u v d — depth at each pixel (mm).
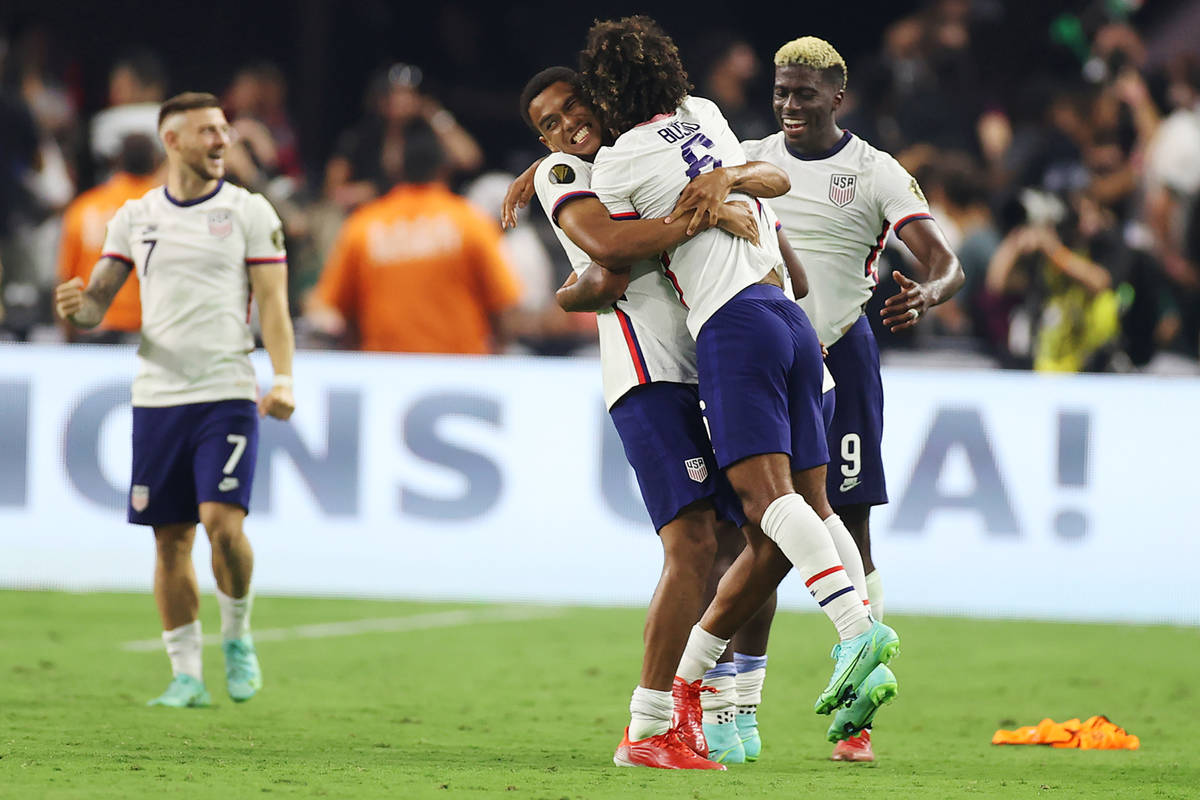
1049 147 41406
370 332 36031
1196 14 51156
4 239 40969
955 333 37250
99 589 34344
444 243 35562
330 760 15742
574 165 16000
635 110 15906
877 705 15109
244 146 40625
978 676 25562
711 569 17469
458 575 34125
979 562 33250
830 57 18297
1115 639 30344
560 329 38844
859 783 14859
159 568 21000
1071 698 23375
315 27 49344
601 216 15602
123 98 41562
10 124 41219
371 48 50250
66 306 20656
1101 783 15289
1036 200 37188
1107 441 33219
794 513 14891
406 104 40625
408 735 18422
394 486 34281
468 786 13875
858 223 18234
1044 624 32312
